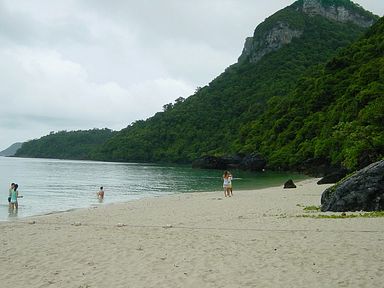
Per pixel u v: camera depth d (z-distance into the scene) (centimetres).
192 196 3375
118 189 4744
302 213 1902
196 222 1719
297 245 1134
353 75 9419
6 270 975
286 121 10169
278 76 17162
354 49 10819
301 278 841
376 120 4725
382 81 7406
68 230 1540
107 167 11819
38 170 9506
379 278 814
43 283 869
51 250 1180
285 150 8875
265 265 951
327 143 7012
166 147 16925
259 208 2233
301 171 7656
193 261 1015
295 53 18638
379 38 10306
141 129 19062
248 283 827
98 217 2019
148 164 15012
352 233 1257
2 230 1569
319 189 3466
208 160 10356
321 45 19212
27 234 1462
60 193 4247
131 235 1390
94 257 1084
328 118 8256
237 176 7019
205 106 18275
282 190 3588
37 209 2936
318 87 10206
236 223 1623
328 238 1199
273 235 1298
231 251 1105
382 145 4159
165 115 19325
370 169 1900
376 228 1330
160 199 3147
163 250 1145
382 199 1816
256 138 11012
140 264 1003
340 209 1888
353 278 821
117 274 924
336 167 5903
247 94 17388
